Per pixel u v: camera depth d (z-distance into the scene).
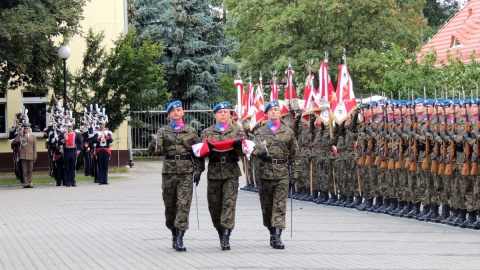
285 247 14.87
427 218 19.03
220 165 14.64
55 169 32.53
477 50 38.91
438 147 18.45
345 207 22.44
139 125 42.38
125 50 39.53
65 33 34.16
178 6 53.50
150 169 42.97
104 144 33.12
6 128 41.38
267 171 14.81
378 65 46.78
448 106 18.16
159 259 13.68
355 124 21.98
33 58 34.44
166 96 41.44
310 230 17.45
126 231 17.62
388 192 20.62
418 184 19.28
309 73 24.03
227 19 52.75
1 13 31.31
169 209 14.89
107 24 43.97
